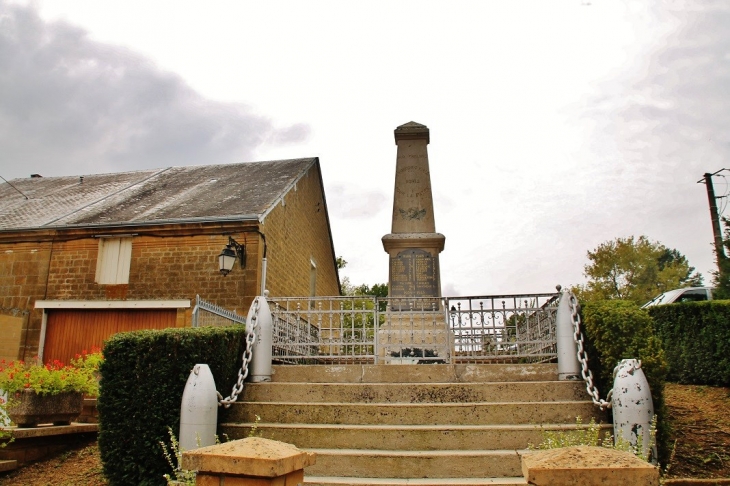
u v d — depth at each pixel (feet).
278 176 62.49
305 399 23.08
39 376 24.38
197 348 20.63
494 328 26.91
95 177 74.13
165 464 18.92
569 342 23.27
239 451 9.33
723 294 48.75
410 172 41.04
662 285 126.21
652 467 8.11
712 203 75.20
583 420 20.71
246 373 23.20
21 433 22.13
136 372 19.63
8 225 53.72
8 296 51.29
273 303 30.66
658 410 18.85
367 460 18.70
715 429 21.93
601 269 125.59
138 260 49.80
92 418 27.40
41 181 74.54
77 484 20.21
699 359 29.43
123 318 49.39
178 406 19.67
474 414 21.06
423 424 21.04
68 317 50.47
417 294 37.55
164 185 65.00
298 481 9.77
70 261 51.08
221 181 63.77
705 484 17.35
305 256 66.54
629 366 18.67
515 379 24.36
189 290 48.32
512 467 18.33
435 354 34.22
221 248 48.80
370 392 22.85
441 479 18.07
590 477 8.07
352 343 27.61
